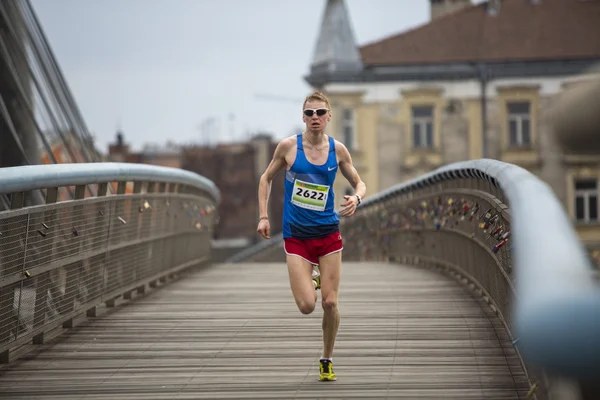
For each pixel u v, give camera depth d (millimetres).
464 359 12773
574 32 89375
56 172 14375
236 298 20484
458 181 22953
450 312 17172
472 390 10836
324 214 11562
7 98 26672
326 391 11031
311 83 90125
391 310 17703
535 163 87188
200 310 18391
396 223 35531
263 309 18422
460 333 14828
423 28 91250
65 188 22875
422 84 88250
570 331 3740
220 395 10945
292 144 11602
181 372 12375
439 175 22938
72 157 29531
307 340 14648
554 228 5020
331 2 91250
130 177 19297
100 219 17672
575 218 86375
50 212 14680
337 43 90438
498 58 88125
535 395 9625
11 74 26766
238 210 146750
